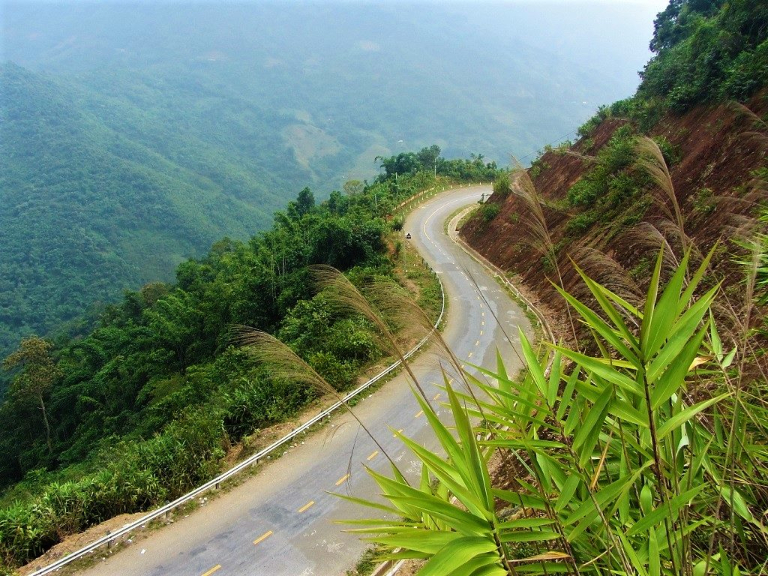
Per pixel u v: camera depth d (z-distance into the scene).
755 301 5.14
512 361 16.22
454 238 34.44
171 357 28.83
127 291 46.44
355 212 38.31
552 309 19.05
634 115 23.27
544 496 2.96
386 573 7.76
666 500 2.56
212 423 12.57
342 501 10.07
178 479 10.74
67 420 30.67
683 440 3.04
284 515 9.73
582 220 19.73
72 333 62.88
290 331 19.39
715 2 30.84
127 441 18.72
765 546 3.00
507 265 25.86
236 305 26.53
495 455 9.38
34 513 9.60
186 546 9.03
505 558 2.45
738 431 3.40
